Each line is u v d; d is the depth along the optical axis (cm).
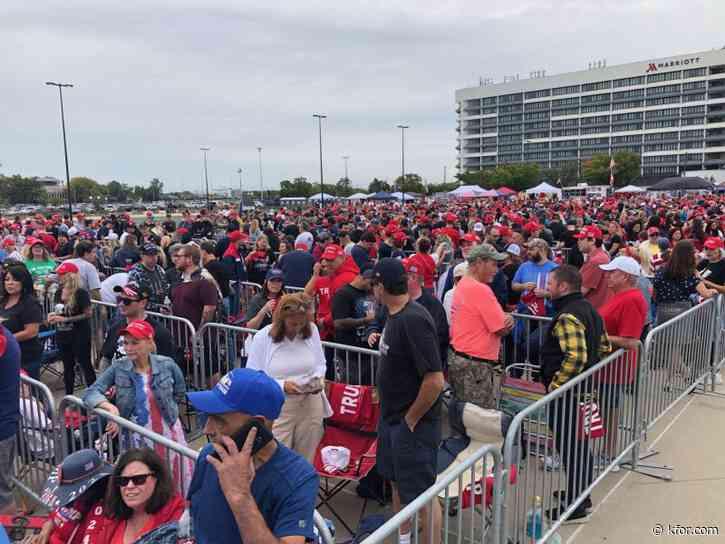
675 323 582
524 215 2612
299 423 437
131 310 496
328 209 3922
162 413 435
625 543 398
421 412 343
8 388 408
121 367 434
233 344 646
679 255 711
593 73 15162
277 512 203
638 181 13038
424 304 581
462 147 17738
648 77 14325
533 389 579
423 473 350
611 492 466
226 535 207
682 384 619
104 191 15162
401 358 352
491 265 492
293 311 433
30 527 395
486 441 400
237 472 193
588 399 424
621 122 14850
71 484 330
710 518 427
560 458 396
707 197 5131
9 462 414
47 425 456
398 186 10744
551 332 440
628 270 475
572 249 965
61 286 669
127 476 311
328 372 650
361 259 945
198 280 666
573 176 13050
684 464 512
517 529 349
